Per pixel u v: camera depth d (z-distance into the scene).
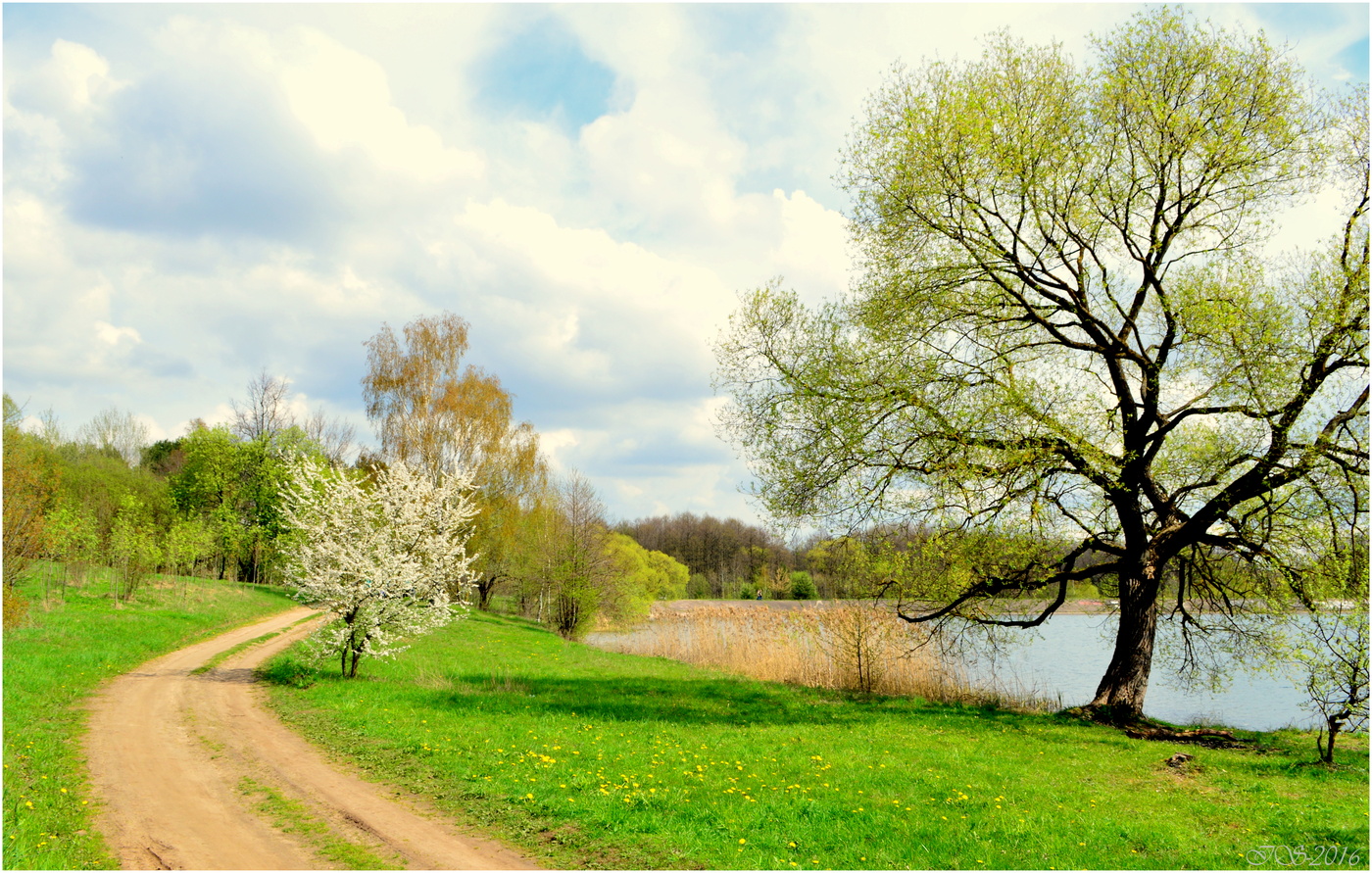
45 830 8.47
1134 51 17.25
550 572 44.84
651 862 8.24
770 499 19.30
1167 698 26.78
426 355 42.38
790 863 8.12
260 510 52.56
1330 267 15.62
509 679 22.42
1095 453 16.39
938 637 22.28
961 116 16.75
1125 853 8.61
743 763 12.32
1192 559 18.94
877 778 11.70
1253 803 10.78
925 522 17.88
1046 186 17.81
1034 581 19.17
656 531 106.88
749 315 19.39
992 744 14.82
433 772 11.66
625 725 15.61
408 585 21.11
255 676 20.80
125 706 15.80
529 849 8.68
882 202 18.62
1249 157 16.78
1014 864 8.17
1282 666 16.66
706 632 34.66
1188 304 16.06
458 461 41.69
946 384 17.73
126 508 37.25
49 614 25.14
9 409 33.12
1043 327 19.09
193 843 8.55
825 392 18.22
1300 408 15.02
